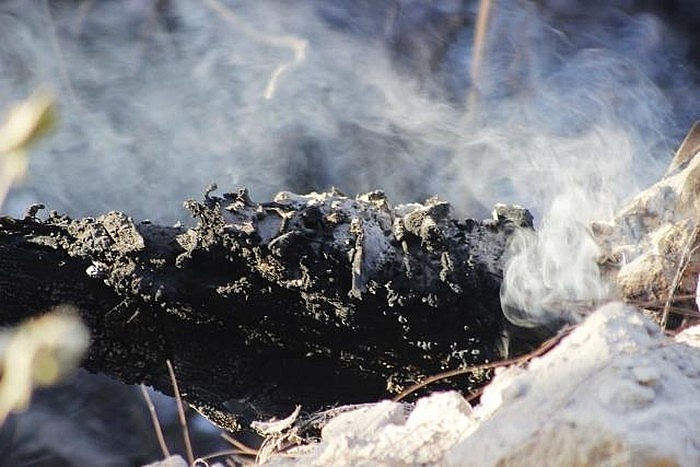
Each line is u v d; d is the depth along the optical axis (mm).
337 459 4758
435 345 6465
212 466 5727
